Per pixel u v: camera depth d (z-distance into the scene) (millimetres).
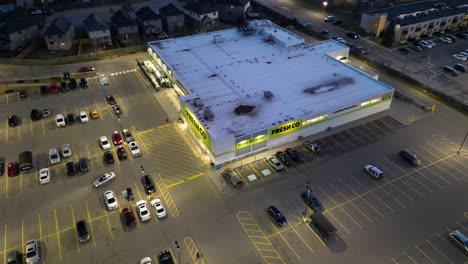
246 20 124812
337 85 71875
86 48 102000
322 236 47375
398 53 99062
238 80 73625
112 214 50781
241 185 55000
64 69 90375
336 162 59875
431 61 94188
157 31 110188
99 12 126750
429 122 69688
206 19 114312
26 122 70188
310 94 68875
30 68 90375
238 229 48500
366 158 60750
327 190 54469
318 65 79500
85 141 65062
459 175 57062
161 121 70750
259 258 44750
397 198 53062
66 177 57094
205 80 73562
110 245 46406
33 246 44938
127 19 104188
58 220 49875
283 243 46594
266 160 60438
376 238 47094
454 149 62562
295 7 136875
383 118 70750
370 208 51375
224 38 93125
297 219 49906
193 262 44312
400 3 138250
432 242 46719
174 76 76000
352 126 68500
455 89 81000
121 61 95062
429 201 52531
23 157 59094
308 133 65500
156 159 60812
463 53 95375
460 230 48281
